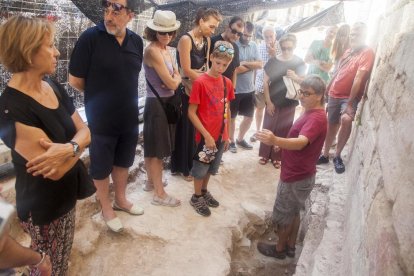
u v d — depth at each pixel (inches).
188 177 147.6
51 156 58.9
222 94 114.7
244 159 188.1
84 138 66.8
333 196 130.5
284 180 110.6
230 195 151.0
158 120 114.4
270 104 169.3
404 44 74.4
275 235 146.2
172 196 131.5
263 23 353.4
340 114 161.6
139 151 157.9
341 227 107.5
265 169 181.2
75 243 104.3
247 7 186.2
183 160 143.8
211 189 150.4
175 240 112.0
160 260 104.8
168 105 114.9
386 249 47.2
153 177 125.2
